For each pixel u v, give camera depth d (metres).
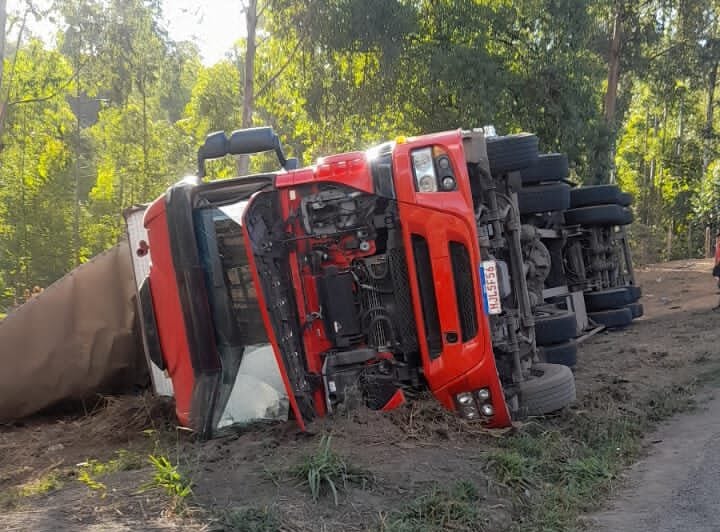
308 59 23.98
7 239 36.00
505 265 7.27
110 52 27.42
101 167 40.09
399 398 6.99
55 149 36.72
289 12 22.12
